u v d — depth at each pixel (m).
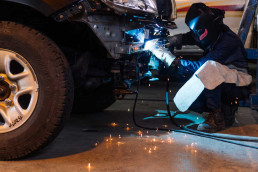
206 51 4.11
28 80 2.69
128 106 5.25
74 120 4.19
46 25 3.43
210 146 3.21
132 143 3.22
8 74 2.69
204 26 3.77
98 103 4.52
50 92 2.66
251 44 5.77
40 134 2.64
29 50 2.67
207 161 2.78
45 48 2.68
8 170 2.48
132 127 3.89
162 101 5.75
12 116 2.67
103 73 3.56
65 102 2.66
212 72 3.66
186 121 4.33
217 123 3.82
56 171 2.48
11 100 2.70
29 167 2.55
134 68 3.38
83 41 3.48
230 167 2.67
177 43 4.27
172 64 3.83
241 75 3.91
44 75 2.66
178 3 6.80
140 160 2.75
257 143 3.37
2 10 3.03
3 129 2.68
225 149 3.13
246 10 4.88
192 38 4.24
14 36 2.69
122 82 3.40
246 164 2.75
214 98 3.77
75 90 3.81
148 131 3.72
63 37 3.51
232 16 6.52
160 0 3.78
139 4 3.12
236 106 4.11
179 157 2.85
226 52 3.81
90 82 3.60
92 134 3.52
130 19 3.09
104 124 4.00
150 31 3.91
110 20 2.98
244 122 4.32
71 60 3.42
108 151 2.96
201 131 3.79
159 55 3.88
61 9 2.75
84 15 2.83
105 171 2.50
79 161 2.69
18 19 3.20
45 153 2.87
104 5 2.84
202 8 3.82
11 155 2.66
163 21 3.79
